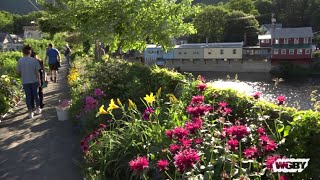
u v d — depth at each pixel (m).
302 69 56.44
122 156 4.06
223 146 3.46
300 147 3.80
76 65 15.12
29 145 6.05
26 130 7.12
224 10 84.19
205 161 3.35
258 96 5.03
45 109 9.31
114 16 11.88
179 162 2.81
